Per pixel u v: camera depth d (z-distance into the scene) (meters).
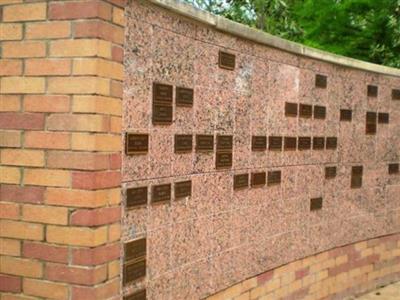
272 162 4.76
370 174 6.20
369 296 6.16
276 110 4.77
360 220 6.09
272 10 8.82
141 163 3.23
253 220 4.54
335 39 9.71
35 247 2.84
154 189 3.38
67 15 2.77
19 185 2.87
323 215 5.53
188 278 3.78
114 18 2.90
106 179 2.87
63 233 2.80
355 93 5.90
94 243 2.79
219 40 4.02
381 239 6.45
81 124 2.76
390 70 6.29
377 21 9.34
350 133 5.86
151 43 3.28
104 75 2.82
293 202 5.08
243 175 4.39
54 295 2.82
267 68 4.62
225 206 4.18
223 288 4.19
